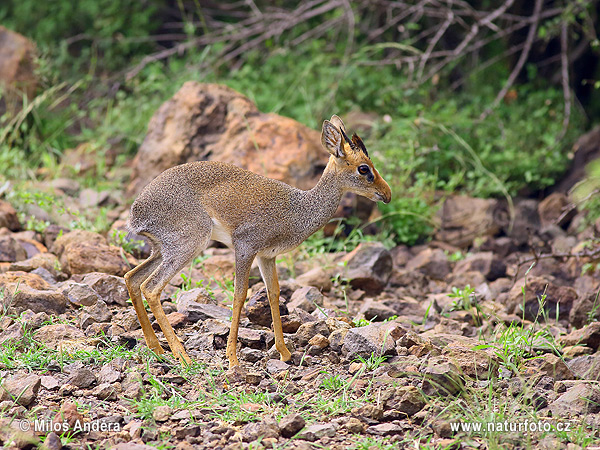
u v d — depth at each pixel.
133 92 20.44
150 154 14.94
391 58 20.67
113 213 13.87
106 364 7.71
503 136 17.55
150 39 22.30
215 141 14.62
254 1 23.69
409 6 20.66
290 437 6.59
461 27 22.70
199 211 7.90
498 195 16.80
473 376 7.71
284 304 9.34
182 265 7.86
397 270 12.77
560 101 20.06
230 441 6.47
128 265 10.74
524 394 7.30
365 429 6.75
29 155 16.89
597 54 22.17
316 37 21.05
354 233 13.91
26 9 23.47
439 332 9.66
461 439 6.54
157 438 6.48
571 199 16.09
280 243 8.14
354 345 8.27
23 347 8.18
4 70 17.39
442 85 20.86
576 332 9.37
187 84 15.25
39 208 13.41
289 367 8.09
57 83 19.44
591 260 12.15
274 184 8.17
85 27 23.77
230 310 9.34
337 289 11.48
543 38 20.34
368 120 17.91
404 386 7.34
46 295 9.15
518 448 6.45
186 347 8.51
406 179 15.38
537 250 14.69
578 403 7.20
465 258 13.66
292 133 14.24
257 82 19.44
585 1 18.33
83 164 16.16
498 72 21.59
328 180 8.41
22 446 6.19
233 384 7.56
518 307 10.80
